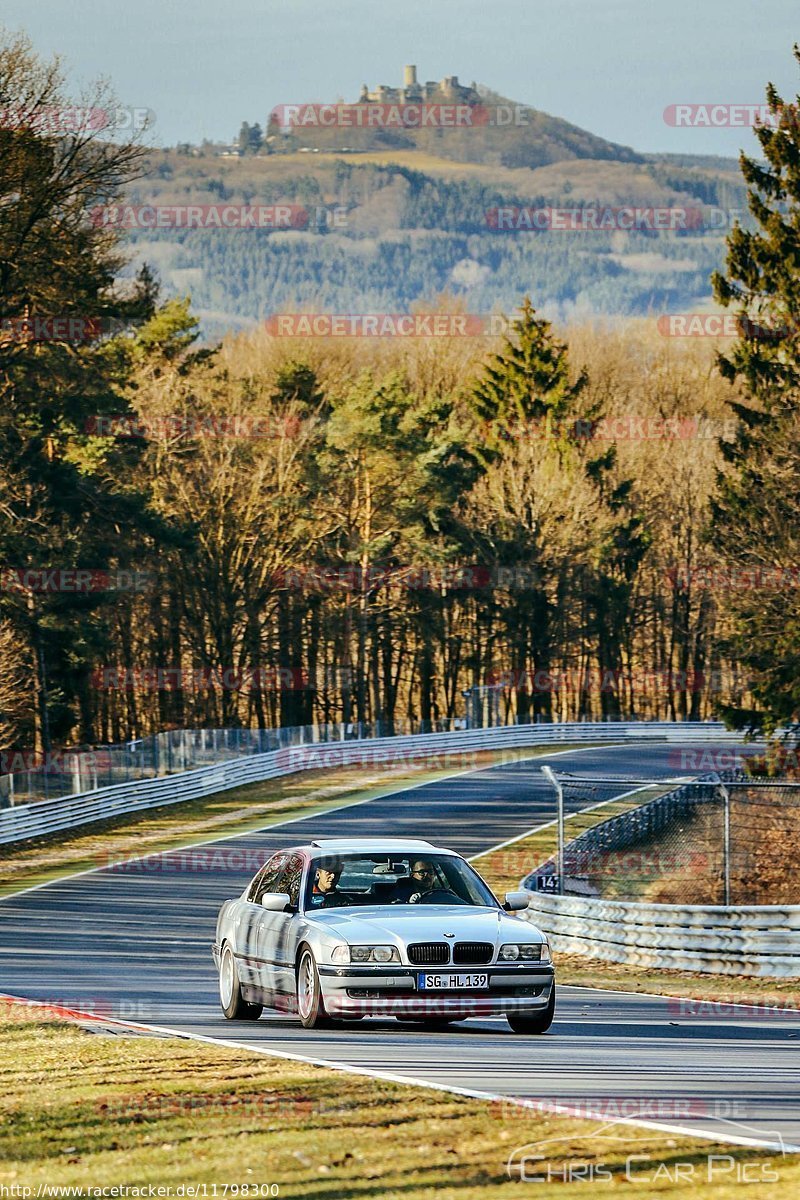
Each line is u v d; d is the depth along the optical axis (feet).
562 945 142.20
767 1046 81.20
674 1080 67.41
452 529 488.85
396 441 454.40
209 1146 52.80
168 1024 89.20
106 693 482.28
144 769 293.02
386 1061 70.79
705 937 128.06
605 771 354.95
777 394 287.69
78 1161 51.80
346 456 454.40
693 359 566.36
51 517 343.87
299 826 264.93
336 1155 50.93
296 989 83.87
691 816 256.73
